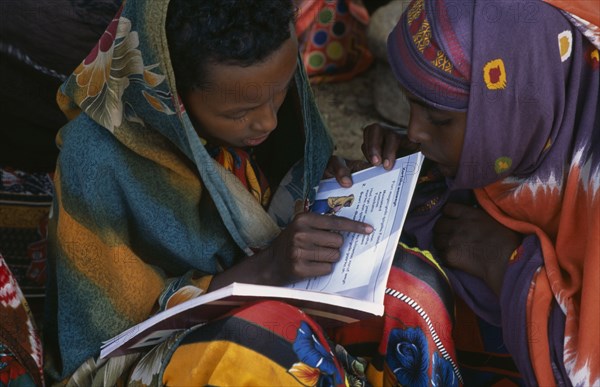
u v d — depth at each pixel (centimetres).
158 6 135
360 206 164
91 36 200
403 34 162
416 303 157
